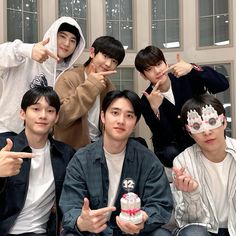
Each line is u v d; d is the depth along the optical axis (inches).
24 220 55.6
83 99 62.6
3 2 71.0
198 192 52.6
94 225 46.4
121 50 67.4
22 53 62.5
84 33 79.2
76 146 66.2
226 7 77.2
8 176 50.8
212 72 68.5
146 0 79.8
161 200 52.2
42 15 75.9
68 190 52.7
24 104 56.8
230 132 78.1
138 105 54.0
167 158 70.2
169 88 69.6
